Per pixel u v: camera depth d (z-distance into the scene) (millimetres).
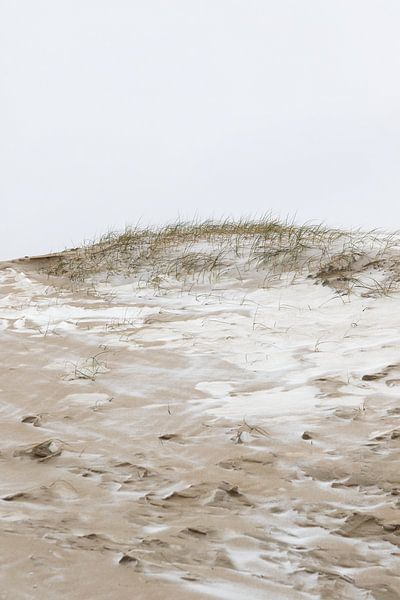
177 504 3730
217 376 6250
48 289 10711
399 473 4027
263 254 10883
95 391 5934
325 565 3049
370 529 3406
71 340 7609
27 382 6234
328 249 10727
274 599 2736
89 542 3156
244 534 3338
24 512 3553
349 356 6562
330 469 4133
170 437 4801
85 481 4062
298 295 9219
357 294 8906
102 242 13242
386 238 11305
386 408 5113
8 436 4914
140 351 7113
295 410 5199
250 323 8102
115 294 10125
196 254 11414
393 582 2906
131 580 2805
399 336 7070
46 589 2701
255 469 4195
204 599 2684
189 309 8969
